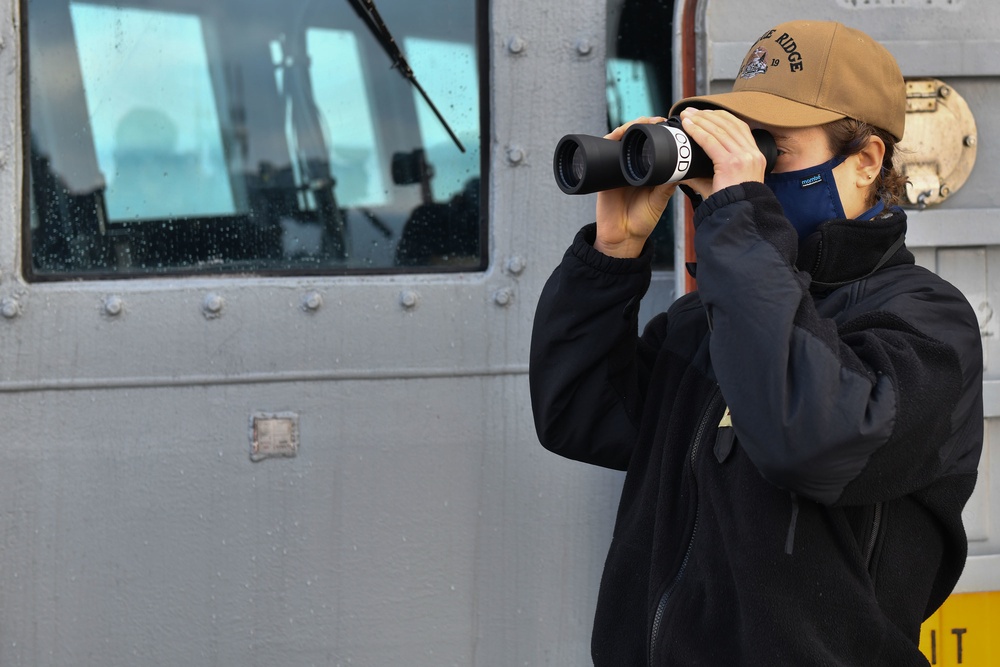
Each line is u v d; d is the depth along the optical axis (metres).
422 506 1.80
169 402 1.71
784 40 1.26
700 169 1.22
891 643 1.15
